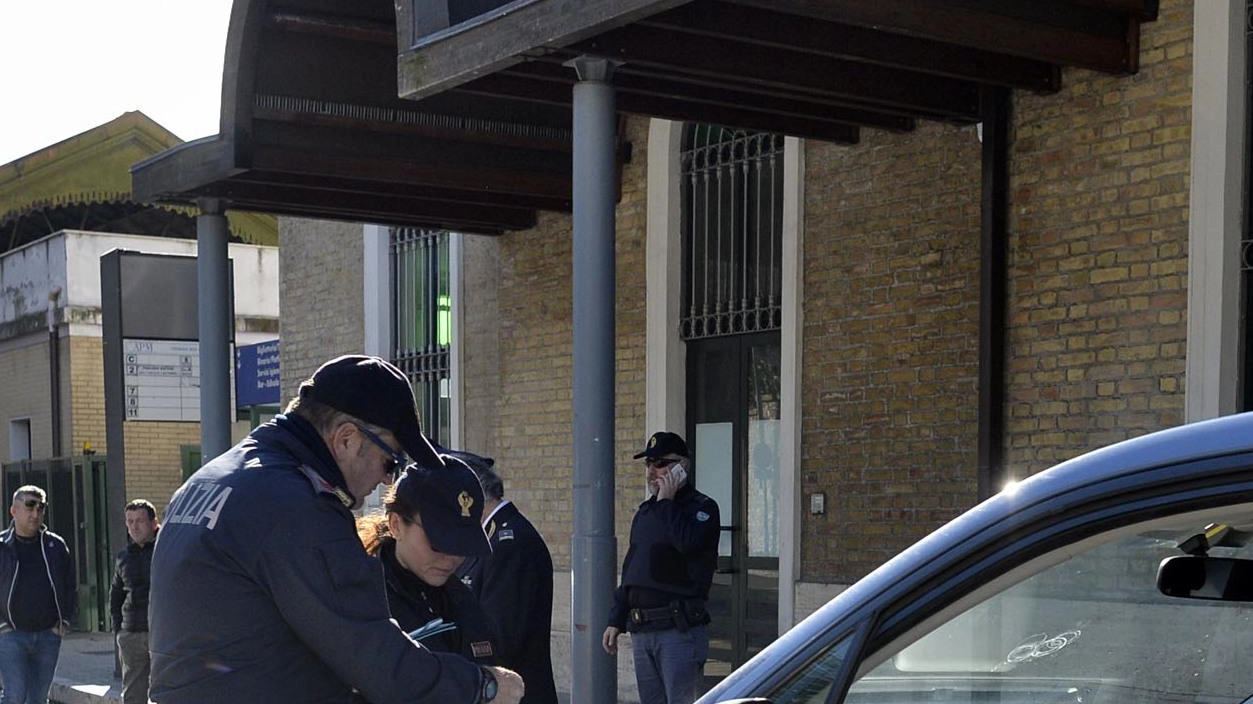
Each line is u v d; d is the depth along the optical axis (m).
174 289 13.12
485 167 10.21
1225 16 6.93
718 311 10.05
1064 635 2.22
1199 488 1.95
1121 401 7.35
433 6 7.41
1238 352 6.99
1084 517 2.06
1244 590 2.09
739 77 7.37
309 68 9.58
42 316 22.66
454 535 3.82
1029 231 7.81
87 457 18.83
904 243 8.56
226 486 3.09
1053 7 6.96
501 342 11.88
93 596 18.67
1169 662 2.28
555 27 6.62
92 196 23.48
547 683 5.54
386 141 9.90
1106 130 7.46
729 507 10.01
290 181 10.28
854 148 8.89
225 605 3.01
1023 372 7.80
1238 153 6.99
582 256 7.14
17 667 10.34
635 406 10.58
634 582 7.30
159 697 3.09
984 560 2.17
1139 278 7.29
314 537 3.03
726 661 10.02
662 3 6.08
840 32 7.00
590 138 7.11
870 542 8.71
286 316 14.73
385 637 3.05
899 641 2.23
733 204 9.95
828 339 9.03
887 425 8.62
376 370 3.32
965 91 8.02
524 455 11.61
